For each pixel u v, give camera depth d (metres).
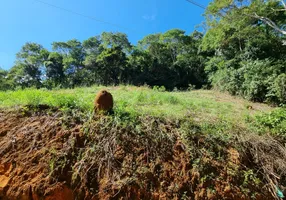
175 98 6.93
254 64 11.52
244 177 3.41
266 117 4.90
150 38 27.78
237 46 15.16
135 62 22.64
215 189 3.16
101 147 3.26
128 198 2.84
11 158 3.05
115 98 6.35
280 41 13.75
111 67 20.47
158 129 3.75
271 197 3.36
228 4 11.98
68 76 22.28
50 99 4.14
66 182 2.87
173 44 24.92
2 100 4.60
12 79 20.28
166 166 3.25
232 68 13.15
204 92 12.62
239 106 8.15
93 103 4.10
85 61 22.31
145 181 3.02
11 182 2.85
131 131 3.56
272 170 3.61
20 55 22.66
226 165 3.48
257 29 13.55
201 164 3.35
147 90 8.94
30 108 3.81
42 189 2.74
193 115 4.67
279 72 10.21
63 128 3.42
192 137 3.75
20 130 3.40
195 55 22.67
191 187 3.11
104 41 26.25
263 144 3.99
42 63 22.80
